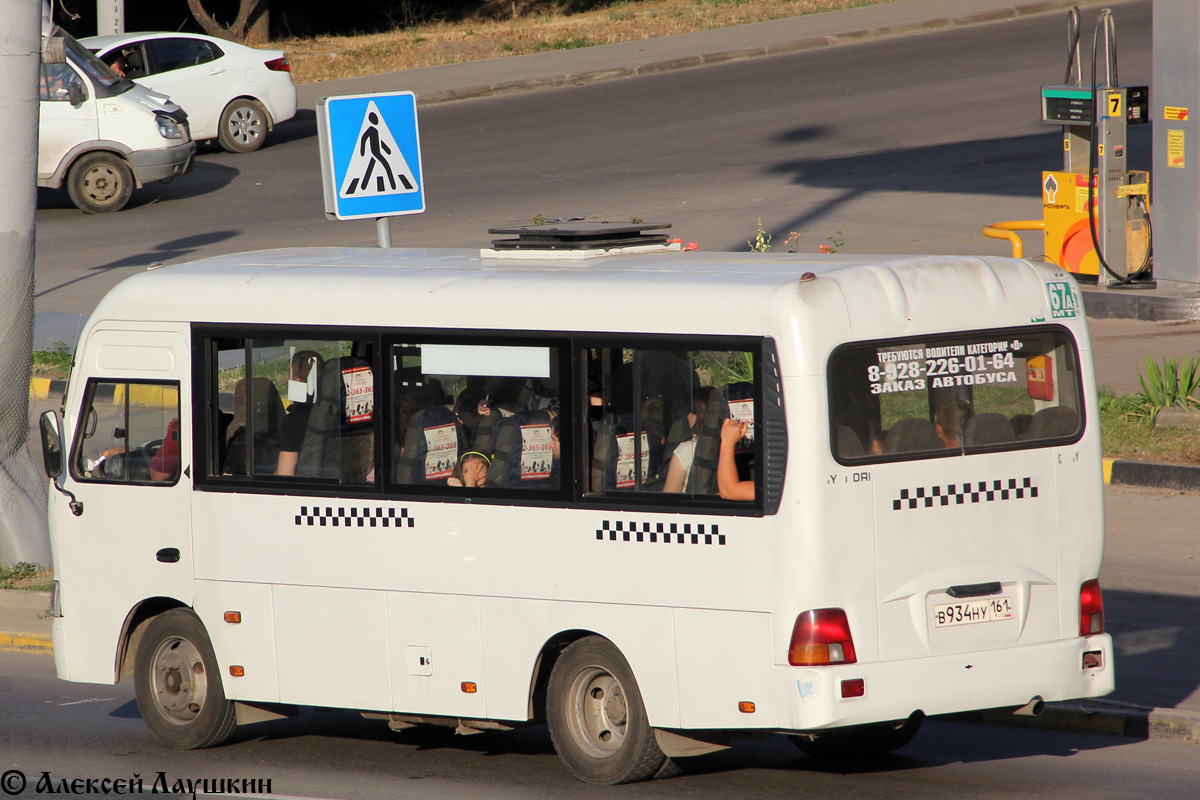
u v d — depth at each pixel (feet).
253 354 109.29
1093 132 221.25
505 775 104.78
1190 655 120.78
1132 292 227.20
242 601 109.70
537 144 382.42
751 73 444.55
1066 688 96.94
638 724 97.30
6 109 152.97
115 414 114.93
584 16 593.01
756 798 97.14
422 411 103.35
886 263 95.91
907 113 380.17
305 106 455.22
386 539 104.22
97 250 304.71
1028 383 97.81
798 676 90.58
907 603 92.53
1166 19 221.46
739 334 92.43
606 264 104.47
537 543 99.35
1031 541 96.48
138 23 641.81
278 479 108.37
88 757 112.06
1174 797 95.91
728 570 93.04
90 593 116.16
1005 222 255.50
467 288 102.37
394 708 104.99
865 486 91.50
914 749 109.09
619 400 97.25
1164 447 168.35
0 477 159.63
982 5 491.72
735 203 308.40
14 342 157.38
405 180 151.53
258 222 321.11
